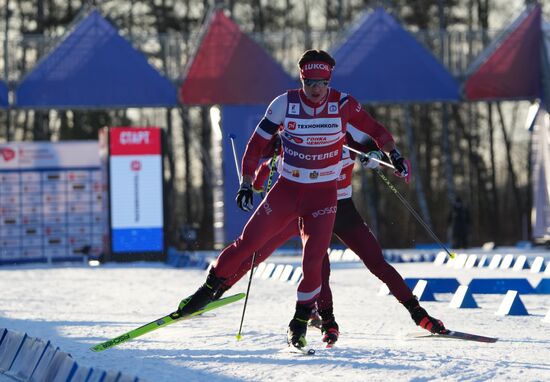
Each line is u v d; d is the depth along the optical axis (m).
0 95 68.00
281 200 17.34
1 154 68.50
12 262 68.56
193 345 19.39
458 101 70.94
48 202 69.00
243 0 119.31
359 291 34.56
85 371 14.44
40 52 68.94
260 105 69.75
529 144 127.06
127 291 36.84
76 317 26.33
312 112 17.14
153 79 69.25
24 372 16.80
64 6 114.62
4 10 113.19
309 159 17.20
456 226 77.56
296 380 14.98
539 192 76.12
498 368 15.86
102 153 66.50
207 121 116.94
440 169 137.50
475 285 32.81
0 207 68.50
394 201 137.62
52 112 120.81
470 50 71.31
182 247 82.38
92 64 68.75
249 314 26.33
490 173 139.88
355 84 69.94
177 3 117.12
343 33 70.12
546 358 16.97
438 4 115.75
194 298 17.69
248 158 17.48
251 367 16.31
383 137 17.83
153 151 65.31
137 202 65.44
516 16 71.44
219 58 69.62
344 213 18.73
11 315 27.27
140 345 19.55
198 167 142.62
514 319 24.16
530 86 71.50
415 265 53.75
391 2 115.94
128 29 115.56
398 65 70.25
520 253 67.44
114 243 65.38
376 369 15.83
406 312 26.14
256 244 17.39
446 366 16.05
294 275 40.25
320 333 21.09
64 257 69.12
